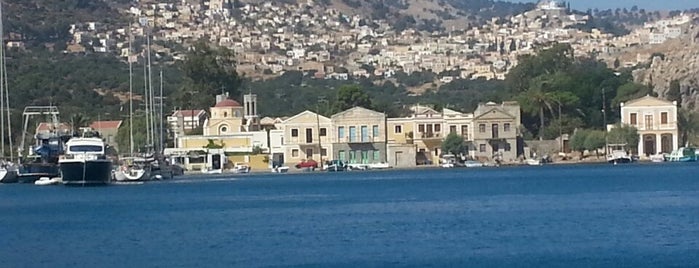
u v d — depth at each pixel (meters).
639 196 176.75
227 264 101.00
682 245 107.19
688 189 191.12
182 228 135.62
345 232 126.00
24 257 109.88
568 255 102.25
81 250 114.56
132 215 157.50
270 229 131.50
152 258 106.31
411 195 191.75
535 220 136.75
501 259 100.50
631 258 99.06
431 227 130.00
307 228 131.75
